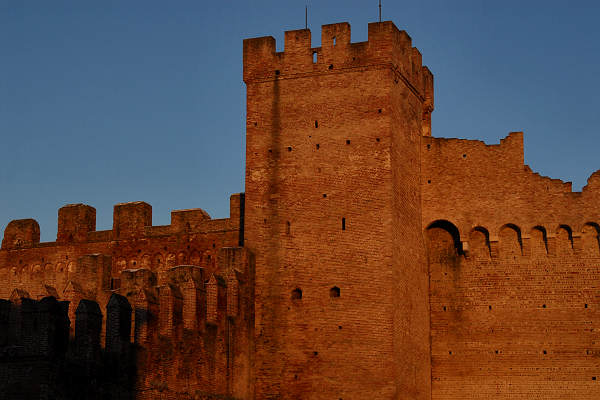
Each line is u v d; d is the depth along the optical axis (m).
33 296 74.94
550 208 63.56
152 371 52.78
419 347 61.66
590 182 63.50
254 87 63.88
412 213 63.06
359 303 58.81
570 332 61.97
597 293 62.09
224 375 57.22
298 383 58.75
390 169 60.16
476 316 63.41
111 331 51.53
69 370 48.19
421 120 66.25
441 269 64.56
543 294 62.81
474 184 64.75
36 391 46.72
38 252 76.75
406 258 61.19
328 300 59.41
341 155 61.22
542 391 61.56
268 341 59.88
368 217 59.81
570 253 63.00
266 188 62.16
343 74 62.28
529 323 62.59
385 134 60.69
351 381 57.88
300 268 60.38
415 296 61.97
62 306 49.12
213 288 57.47
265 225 61.62
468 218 64.31
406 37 64.56
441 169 65.31
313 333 59.19
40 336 47.44
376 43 62.00
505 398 61.94
